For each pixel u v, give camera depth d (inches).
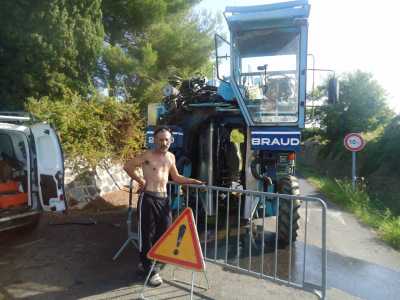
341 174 860.6
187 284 181.8
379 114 1073.5
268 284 184.5
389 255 246.1
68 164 361.7
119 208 357.4
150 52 569.3
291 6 249.8
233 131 271.4
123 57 547.5
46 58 433.4
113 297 167.5
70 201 347.6
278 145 255.0
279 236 250.5
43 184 256.5
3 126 238.5
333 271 211.5
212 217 289.9
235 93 264.5
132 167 187.3
